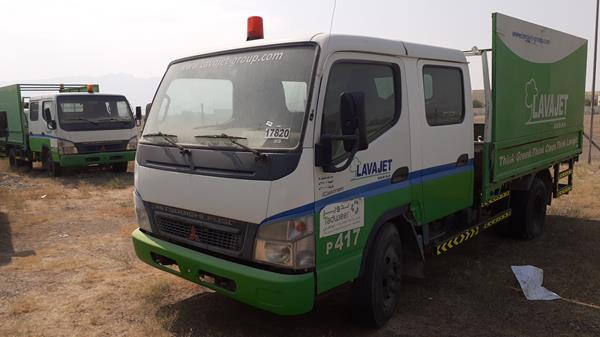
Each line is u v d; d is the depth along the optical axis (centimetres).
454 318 455
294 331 425
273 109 364
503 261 611
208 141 384
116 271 579
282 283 338
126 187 1230
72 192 1149
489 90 539
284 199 338
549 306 480
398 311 468
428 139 460
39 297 500
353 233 385
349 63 379
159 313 457
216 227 373
